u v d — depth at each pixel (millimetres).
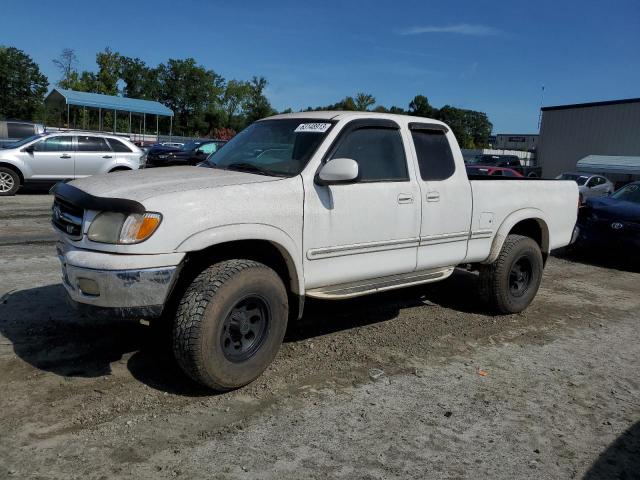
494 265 5844
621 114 35156
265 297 3895
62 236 3951
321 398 3883
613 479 3174
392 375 4352
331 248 4301
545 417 3844
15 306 5254
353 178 4039
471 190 5402
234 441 3271
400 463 3178
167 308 4176
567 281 8312
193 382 3938
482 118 94438
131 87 83375
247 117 84875
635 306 7004
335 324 5469
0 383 3752
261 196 3871
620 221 9281
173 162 23203
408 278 5090
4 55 76125
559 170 38906
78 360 4176
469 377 4410
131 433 3271
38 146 15133
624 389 4387
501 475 3137
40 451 3039
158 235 3451
